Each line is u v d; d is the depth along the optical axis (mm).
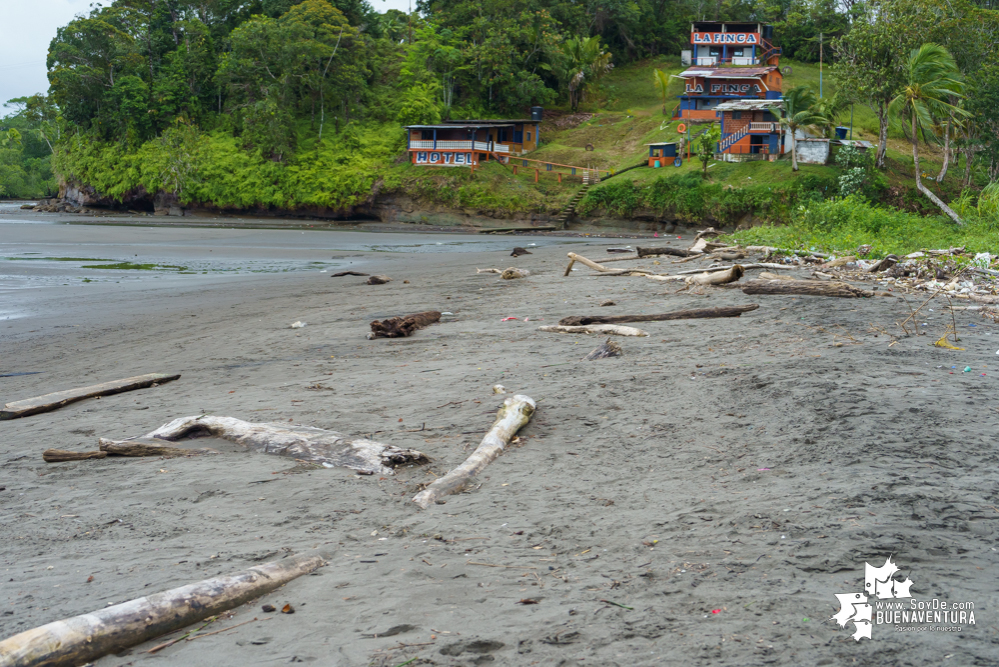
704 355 8367
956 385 6359
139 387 9188
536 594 3451
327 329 12930
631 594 3400
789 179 47094
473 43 69125
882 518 3984
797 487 4543
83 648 3012
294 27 63750
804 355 7828
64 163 73312
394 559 3924
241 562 3953
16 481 5711
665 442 5668
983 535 3748
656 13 82938
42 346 13250
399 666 2906
